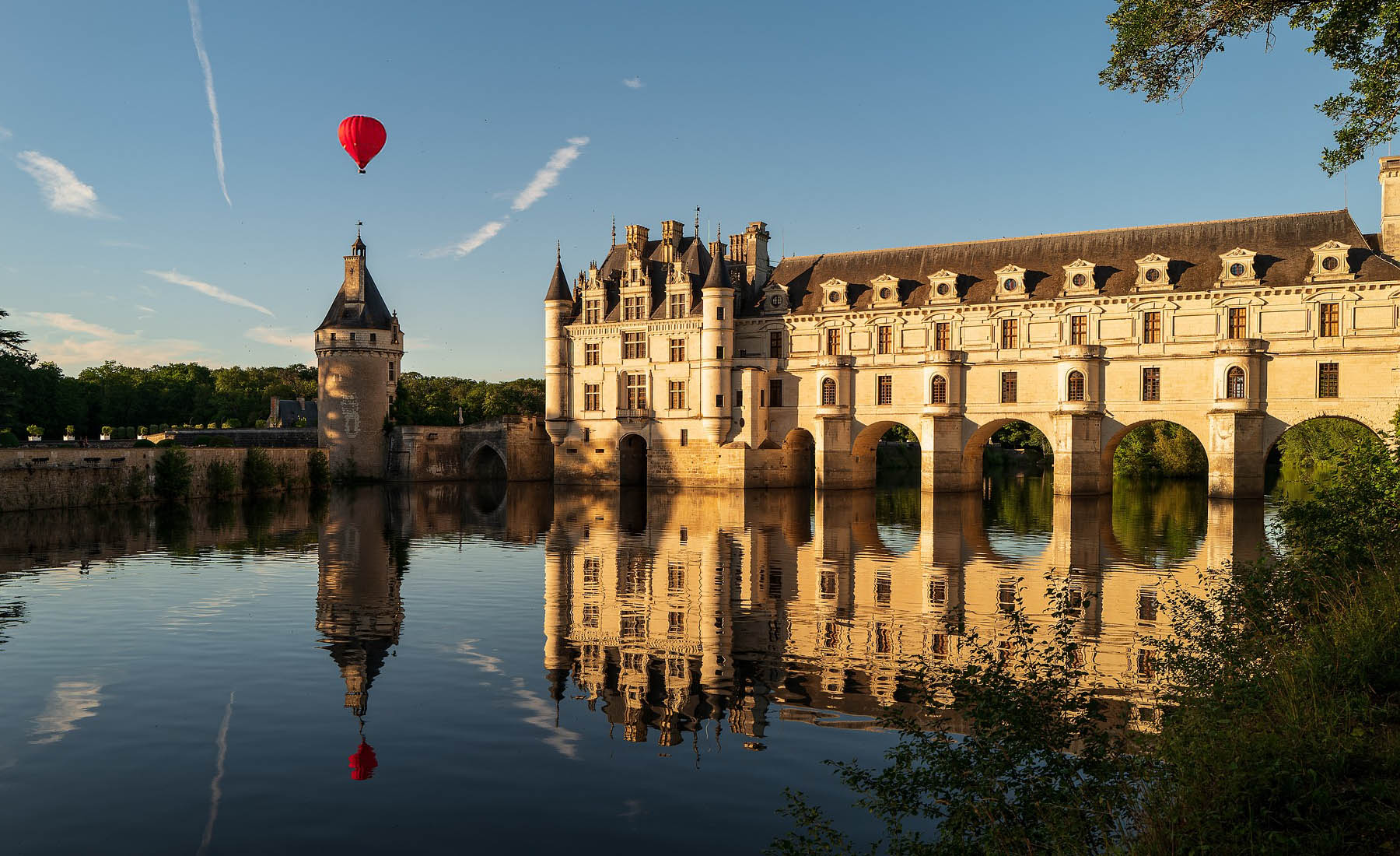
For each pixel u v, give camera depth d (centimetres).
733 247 9438
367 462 10456
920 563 4050
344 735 1970
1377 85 2198
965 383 7875
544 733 1981
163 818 1596
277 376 18950
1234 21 2147
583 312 9819
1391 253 6556
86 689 2280
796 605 3191
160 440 10356
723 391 8894
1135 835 1205
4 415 8262
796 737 1947
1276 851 1035
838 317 8475
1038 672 2242
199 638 2786
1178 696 1762
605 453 9644
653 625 2930
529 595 3434
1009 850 1198
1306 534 2373
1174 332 7056
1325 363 6575
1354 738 1236
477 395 16862
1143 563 3944
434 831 1549
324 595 3450
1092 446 7300
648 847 1491
